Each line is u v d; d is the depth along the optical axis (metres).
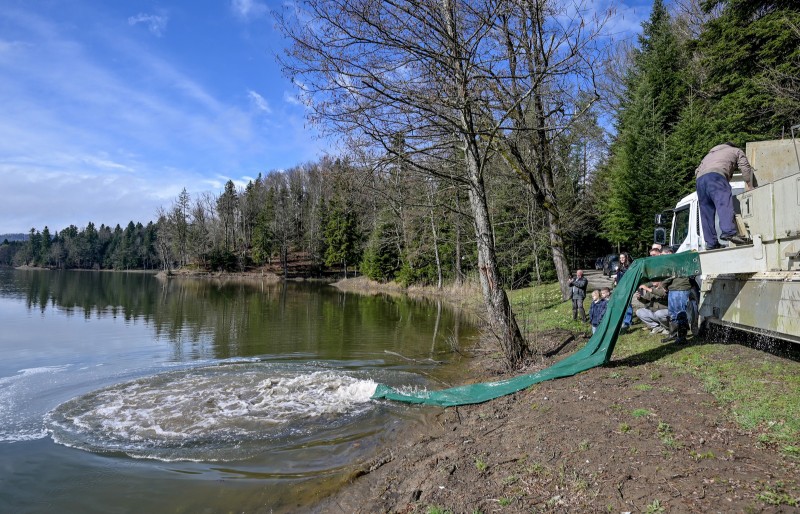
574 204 26.84
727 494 3.18
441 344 13.63
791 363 5.71
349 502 4.53
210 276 73.44
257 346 13.50
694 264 6.66
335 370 10.34
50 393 8.64
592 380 6.30
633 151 25.06
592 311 10.00
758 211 5.46
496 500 3.77
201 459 5.75
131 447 6.12
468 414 6.70
